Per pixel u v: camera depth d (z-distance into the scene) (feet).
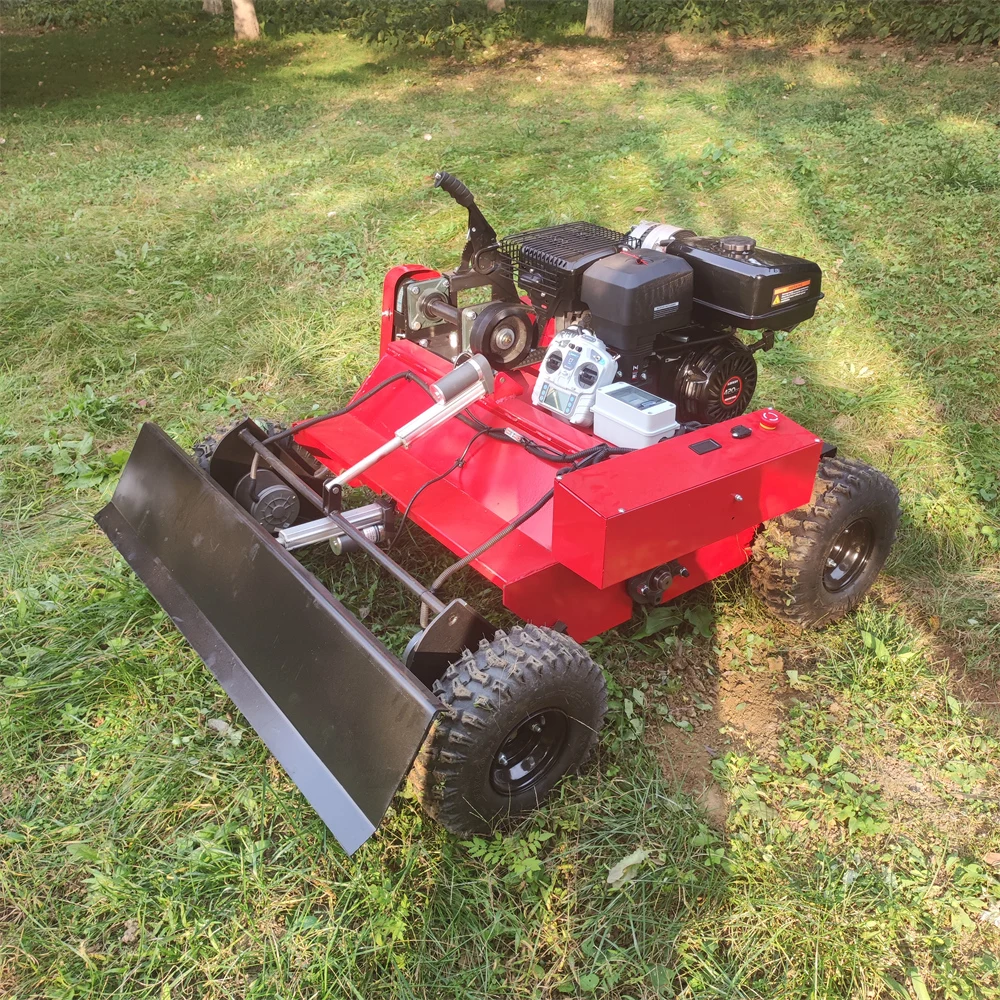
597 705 8.93
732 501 9.39
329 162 29.71
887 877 8.55
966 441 15.20
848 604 11.58
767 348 11.48
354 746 7.82
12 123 37.58
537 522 9.90
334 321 19.56
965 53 37.29
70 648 11.08
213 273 21.95
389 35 49.80
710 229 22.66
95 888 8.42
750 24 44.24
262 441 11.60
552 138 31.04
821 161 26.45
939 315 18.80
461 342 11.49
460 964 7.90
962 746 10.07
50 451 15.60
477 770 8.11
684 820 9.00
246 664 9.28
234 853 8.79
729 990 7.62
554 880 8.51
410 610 11.85
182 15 63.36
